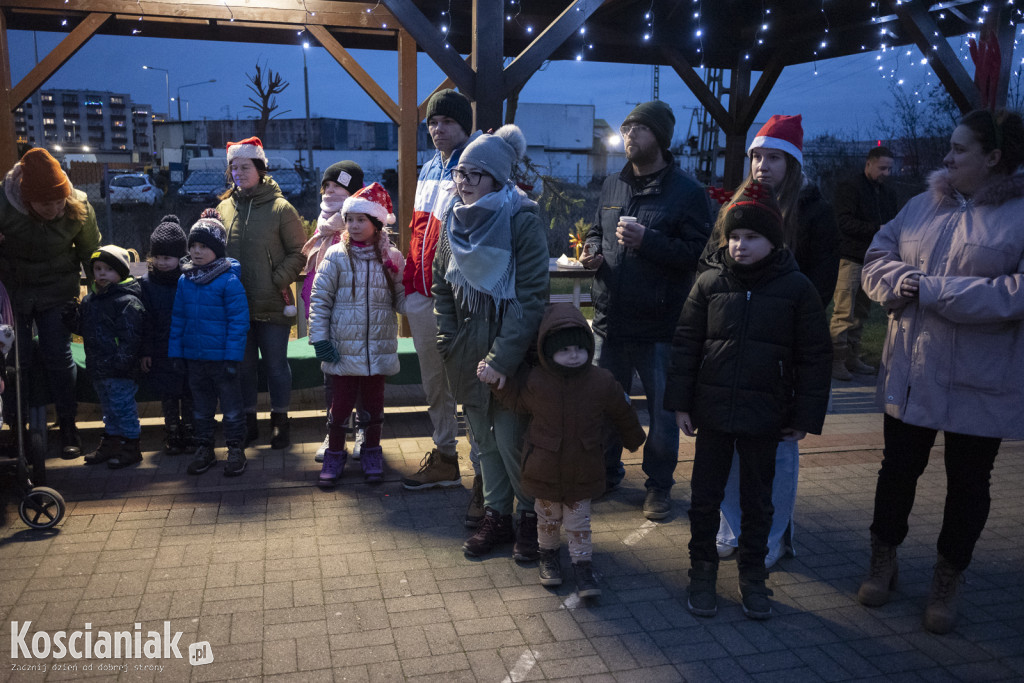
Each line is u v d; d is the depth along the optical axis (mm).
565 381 2895
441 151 3668
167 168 28000
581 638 2711
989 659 2619
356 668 2510
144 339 4391
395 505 3883
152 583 3041
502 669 2520
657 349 3645
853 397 6129
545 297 3098
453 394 3318
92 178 23453
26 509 3477
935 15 7281
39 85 6355
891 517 2908
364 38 8008
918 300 2619
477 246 2979
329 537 3496
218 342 4164
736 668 2545
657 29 9047
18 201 4125
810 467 4523
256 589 3010
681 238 3576
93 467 4355
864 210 6520
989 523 3746
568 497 2906
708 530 2908
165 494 3959
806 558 3383
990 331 2541
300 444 4852
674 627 2795
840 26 8109
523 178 3535
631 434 3053
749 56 9469
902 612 2928
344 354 4004
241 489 4055
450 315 3287
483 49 4188
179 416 4609
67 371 4465
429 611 2873
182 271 4328
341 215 4246
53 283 4324
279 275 4586
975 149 2533
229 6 6812
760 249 2689
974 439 2670
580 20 4277
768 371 2725
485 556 3336
